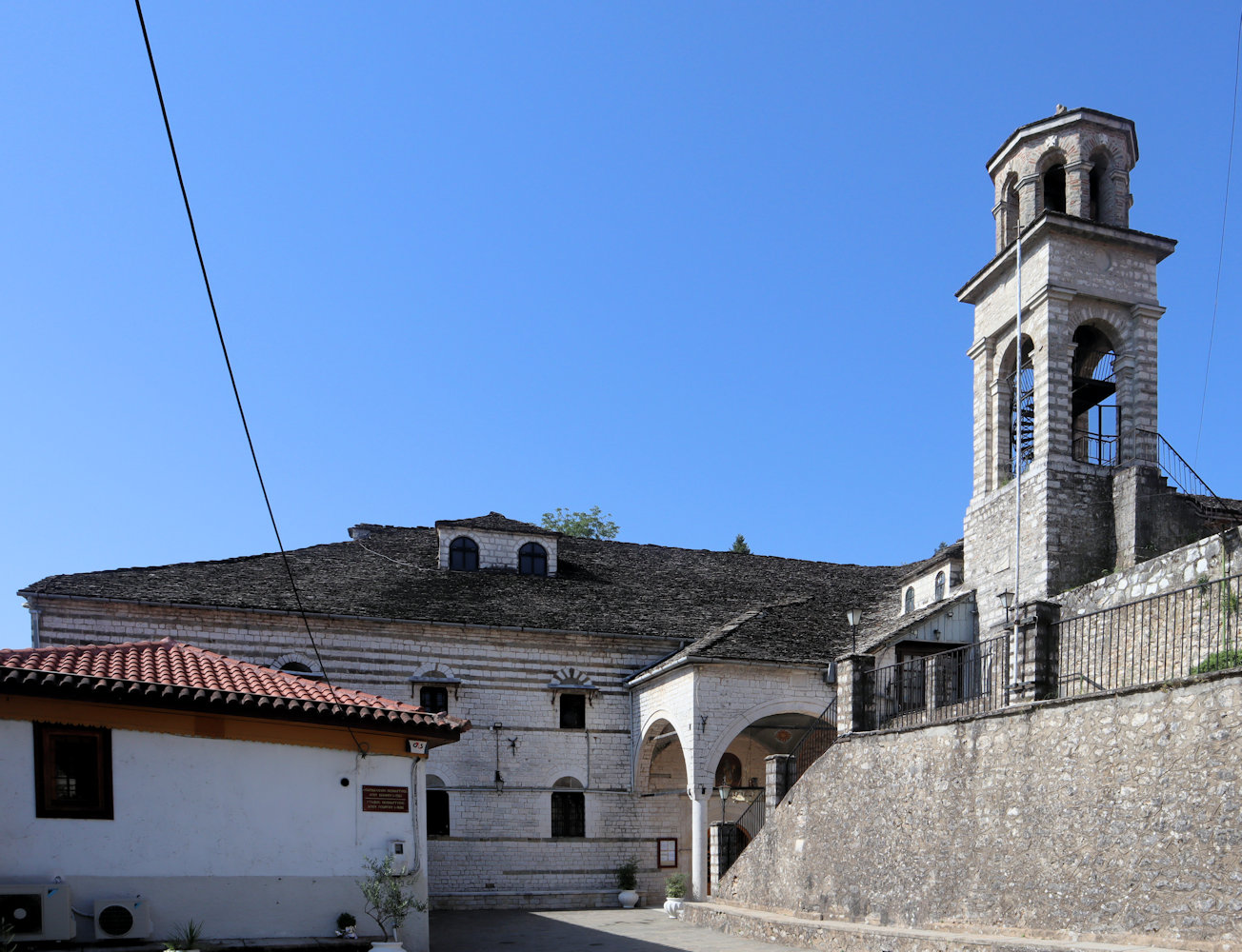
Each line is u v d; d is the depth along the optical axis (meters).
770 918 22.73
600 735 33.44
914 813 19.61
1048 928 16.02
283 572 33.53
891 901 19.88
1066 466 27.98
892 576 41.59
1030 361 30.89
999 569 29.31
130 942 15.35
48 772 15.54
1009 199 31.22
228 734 16.81
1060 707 16.50
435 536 39.03
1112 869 15.06
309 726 17.42
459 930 25.36
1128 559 27.12
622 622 34.66
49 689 15.41
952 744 18.84
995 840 17.42
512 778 32.22
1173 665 17.97
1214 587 19.12
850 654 22.95
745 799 34.34
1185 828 14.03
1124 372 29.16
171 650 19.22
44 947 14.80
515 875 31.56
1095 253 29.44
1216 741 13.82
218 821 16.48
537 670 33.28
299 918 16.73
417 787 18.34
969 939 16.34
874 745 21.14
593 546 40.84
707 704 29.42
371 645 31.77
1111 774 15.37
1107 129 29.95
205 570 32.53
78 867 15.45
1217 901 13.40
